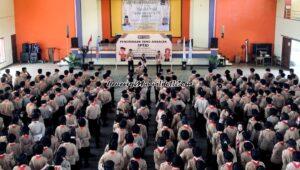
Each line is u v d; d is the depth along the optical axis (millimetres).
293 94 13430
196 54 26094
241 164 8281
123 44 24188
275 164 9250
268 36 27578
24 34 27766
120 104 12109
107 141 13234
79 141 10031
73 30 27578
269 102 11953
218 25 27438
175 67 25469
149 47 24172
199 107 12844
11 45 27047
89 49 25922
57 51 27906
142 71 18422
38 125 10320
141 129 9906
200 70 24547
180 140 8633
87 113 12234
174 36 29094
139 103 11953
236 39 27625
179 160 7180
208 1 27188
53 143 9172
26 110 12352
